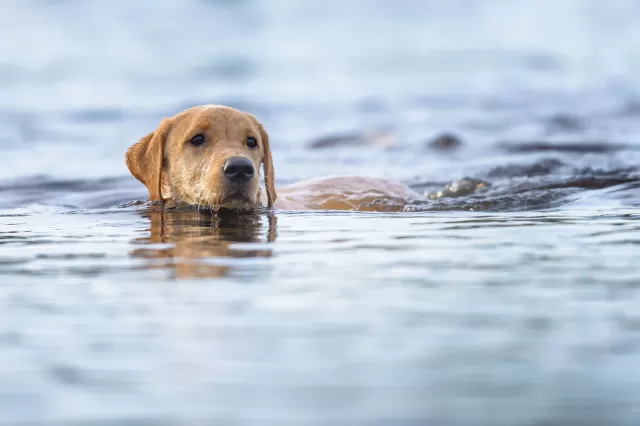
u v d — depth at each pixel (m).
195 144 12.59
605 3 67.62
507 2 70.50
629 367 5.54
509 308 6.77
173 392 5.23
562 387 5.25
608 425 4.75
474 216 11.95
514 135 25.28
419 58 48.62
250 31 59.91
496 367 5.56
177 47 52.09
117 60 46.59
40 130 27.05
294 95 36.69
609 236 9.88
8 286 7.65
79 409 5.02
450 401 5.07
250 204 12.14
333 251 9.06
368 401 5.08
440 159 21.30
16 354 5.86
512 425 4.76
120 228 10.98
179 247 9.41
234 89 38.03
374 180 15.20
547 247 9.20
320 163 21.31
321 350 5.86
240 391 5.23
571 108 31.23
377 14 67.50
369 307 6.80
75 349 5.94
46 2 65.19
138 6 67.00
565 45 51.66
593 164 18.56
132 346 5.97
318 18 65.81
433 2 72.19
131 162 13.52
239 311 6.71
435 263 8.38
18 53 47.06
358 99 35.56
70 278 7.90
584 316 6.55
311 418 4.88
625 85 36.97
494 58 47.88
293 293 7.23
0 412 4.98
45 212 13.16
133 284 7.61
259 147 12.91
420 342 6.00
